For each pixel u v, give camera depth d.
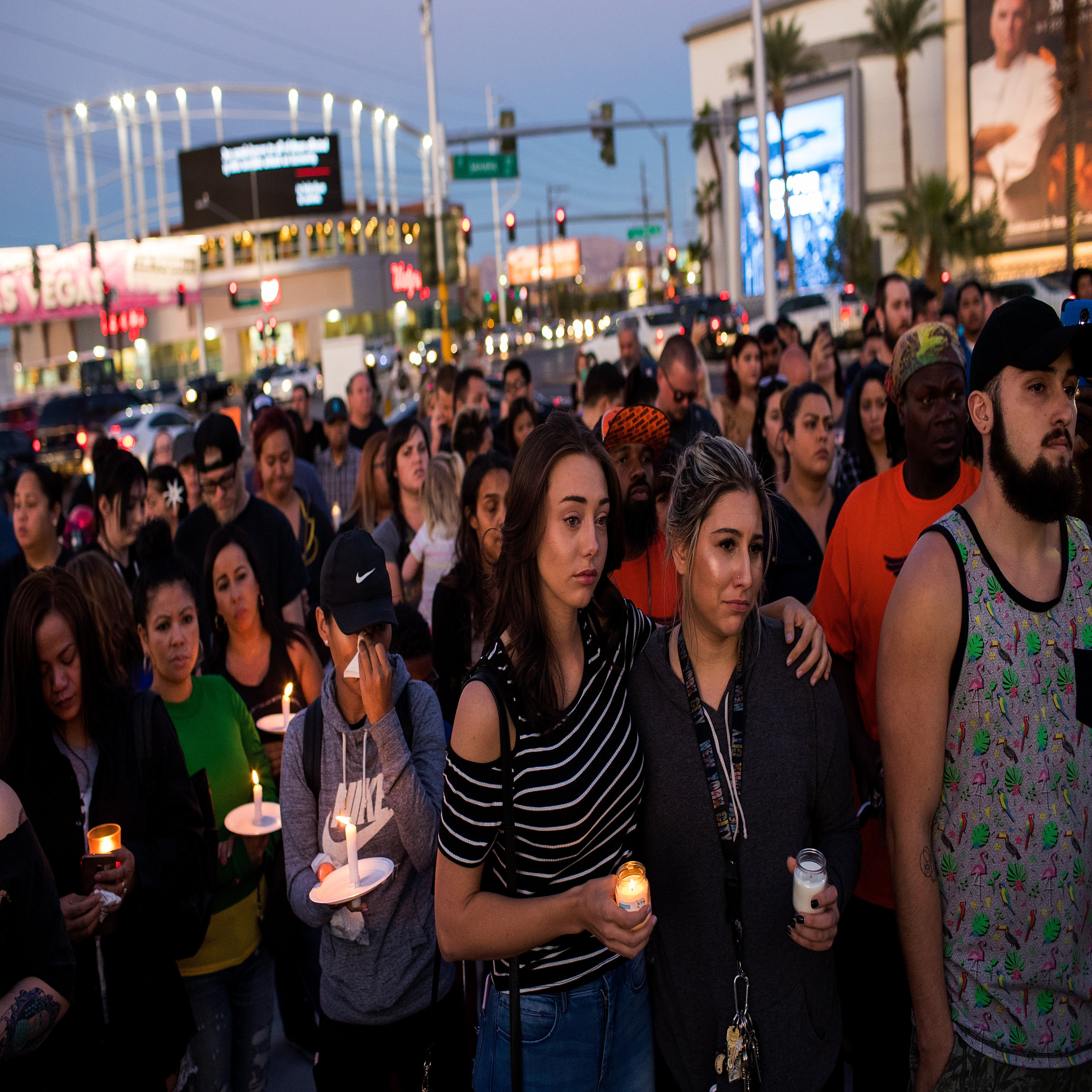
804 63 45.44
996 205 38.03
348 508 8.53
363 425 9.04
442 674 3.97
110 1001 2.63
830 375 8.09
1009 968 2.05
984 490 2.11
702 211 61.53
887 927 2.81
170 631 3.23
